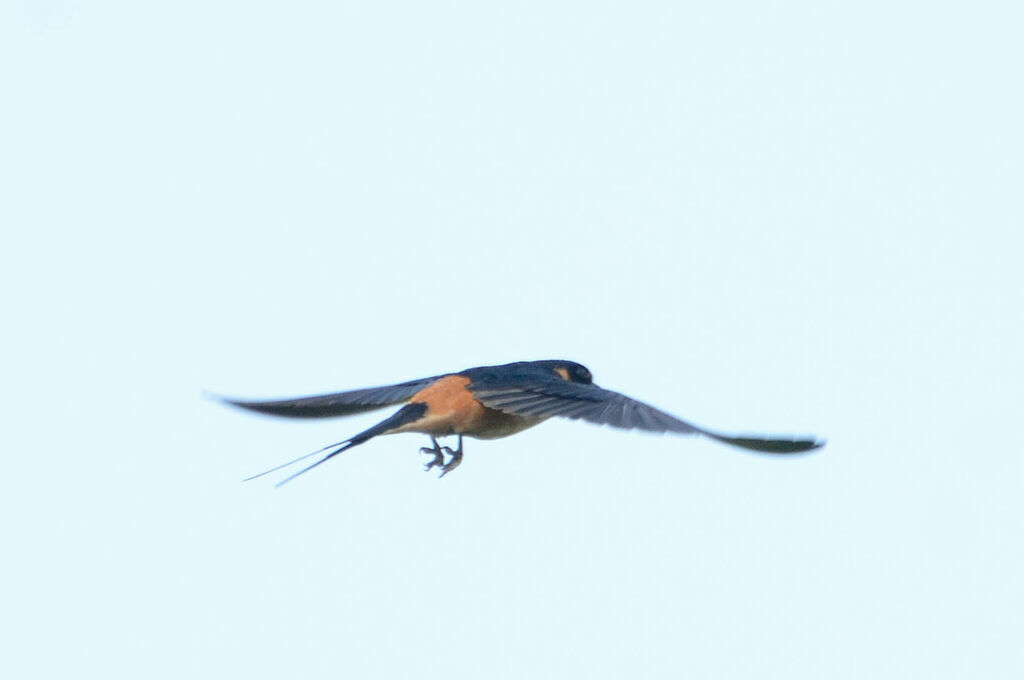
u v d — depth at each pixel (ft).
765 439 31.73
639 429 33.96
